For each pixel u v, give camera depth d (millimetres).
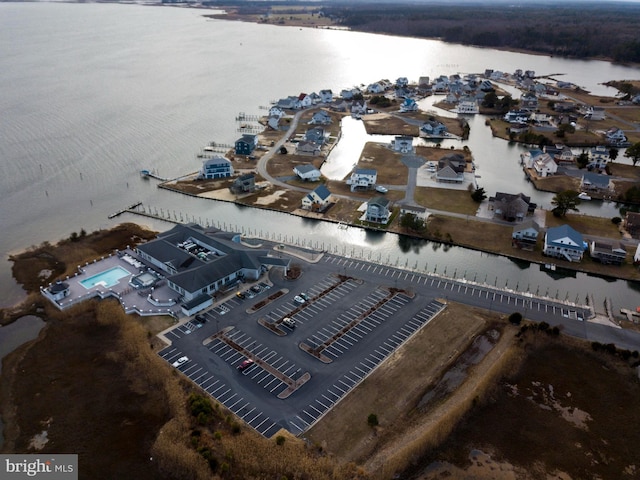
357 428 49406
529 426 51312
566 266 82750
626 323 68188
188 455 45375
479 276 80312
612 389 56750
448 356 60125
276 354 59375
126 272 76438
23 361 58219
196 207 103688
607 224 98562
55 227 93062
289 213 100812
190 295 67875
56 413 51156
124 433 49125
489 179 125062
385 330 64500
